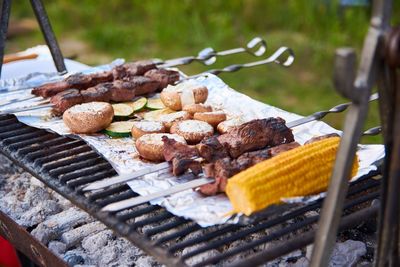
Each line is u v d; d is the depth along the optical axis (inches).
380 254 28.1
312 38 95.4
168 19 107.4
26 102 40.9
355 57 24.0
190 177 32.4
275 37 97.3
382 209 27.5
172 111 40.3
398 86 25.8
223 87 43.6
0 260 43.2
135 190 31.4
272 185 28.5
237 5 105.7
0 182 44.0
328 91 81.5
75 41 105.1
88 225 37.8
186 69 89.0
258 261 27.5
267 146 34.2
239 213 28.7
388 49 24.3
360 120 25.0
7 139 36.9
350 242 35.0
